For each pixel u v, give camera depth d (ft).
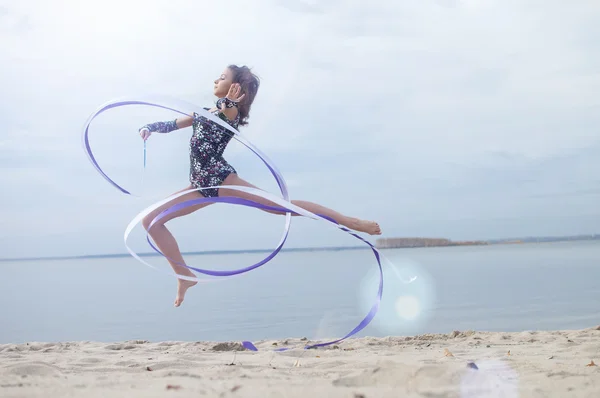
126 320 49.03
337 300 63.82
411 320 43.11
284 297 69.31
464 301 55.11
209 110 16.11
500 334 22.34
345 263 222.48
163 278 146.82
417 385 10.28
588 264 125.39
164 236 15.33
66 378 11.15
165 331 41.04
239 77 15.99
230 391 9.32
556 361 14.64
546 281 77.20
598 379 10.76
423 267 143.84
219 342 21.47
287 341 21.90
